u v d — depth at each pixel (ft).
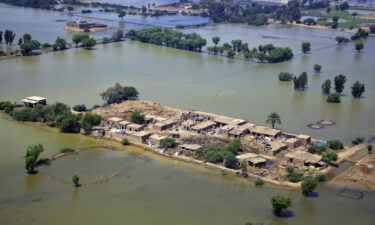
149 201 567.18
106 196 577.84
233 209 551.18
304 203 565.94
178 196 579.89
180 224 518.37
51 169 647.97
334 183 614.34
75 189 593.42
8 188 591.78
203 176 633.20
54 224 516.32
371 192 591.37
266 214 541.75
